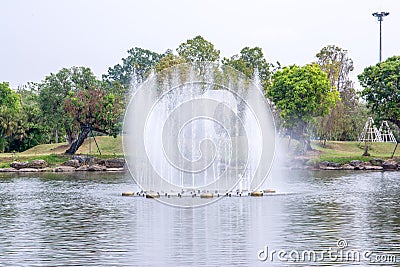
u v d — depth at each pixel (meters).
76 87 105.69
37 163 89.81
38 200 50.22
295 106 100.50
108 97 99.75
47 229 35.78
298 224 37.19
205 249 30.14
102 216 40.84
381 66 101.50
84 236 33.50
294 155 100.25
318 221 38.25
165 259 28.17
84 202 48.69
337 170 90.75
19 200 50.25
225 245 31.08
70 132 104.38
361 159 97.06
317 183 66.38
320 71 103.62
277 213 41.91
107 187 61.66
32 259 28.11
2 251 29.72
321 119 111.88
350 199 50.16
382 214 41.16
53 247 30.66
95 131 105.25
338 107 113.50
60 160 94.25
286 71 104.75
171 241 32.12
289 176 77.19
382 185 63.81
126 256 28.75
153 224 37.56
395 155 104.38
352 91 128.50
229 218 39.88
